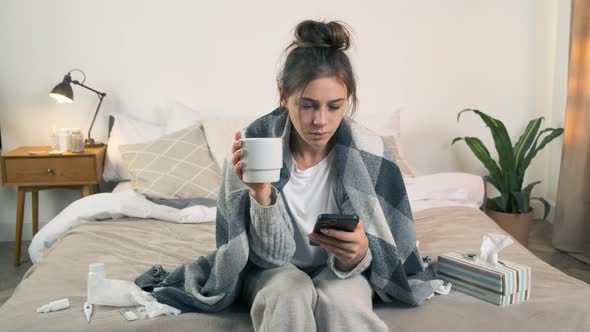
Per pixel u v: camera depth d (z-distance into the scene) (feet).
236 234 3.87
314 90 3.60
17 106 9.81
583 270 8.50
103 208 6.94
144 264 5.26
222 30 10.01
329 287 3.70
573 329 3.84
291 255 4.01
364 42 10.34
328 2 10.17
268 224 3.73
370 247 4.05
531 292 4.42
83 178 8.90
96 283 4.22
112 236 6.18
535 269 4.95
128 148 8.43
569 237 9.24
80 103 9.91
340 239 3.55
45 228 6.93
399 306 4.20
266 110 10.29
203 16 9.93
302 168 4.28
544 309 4.06
